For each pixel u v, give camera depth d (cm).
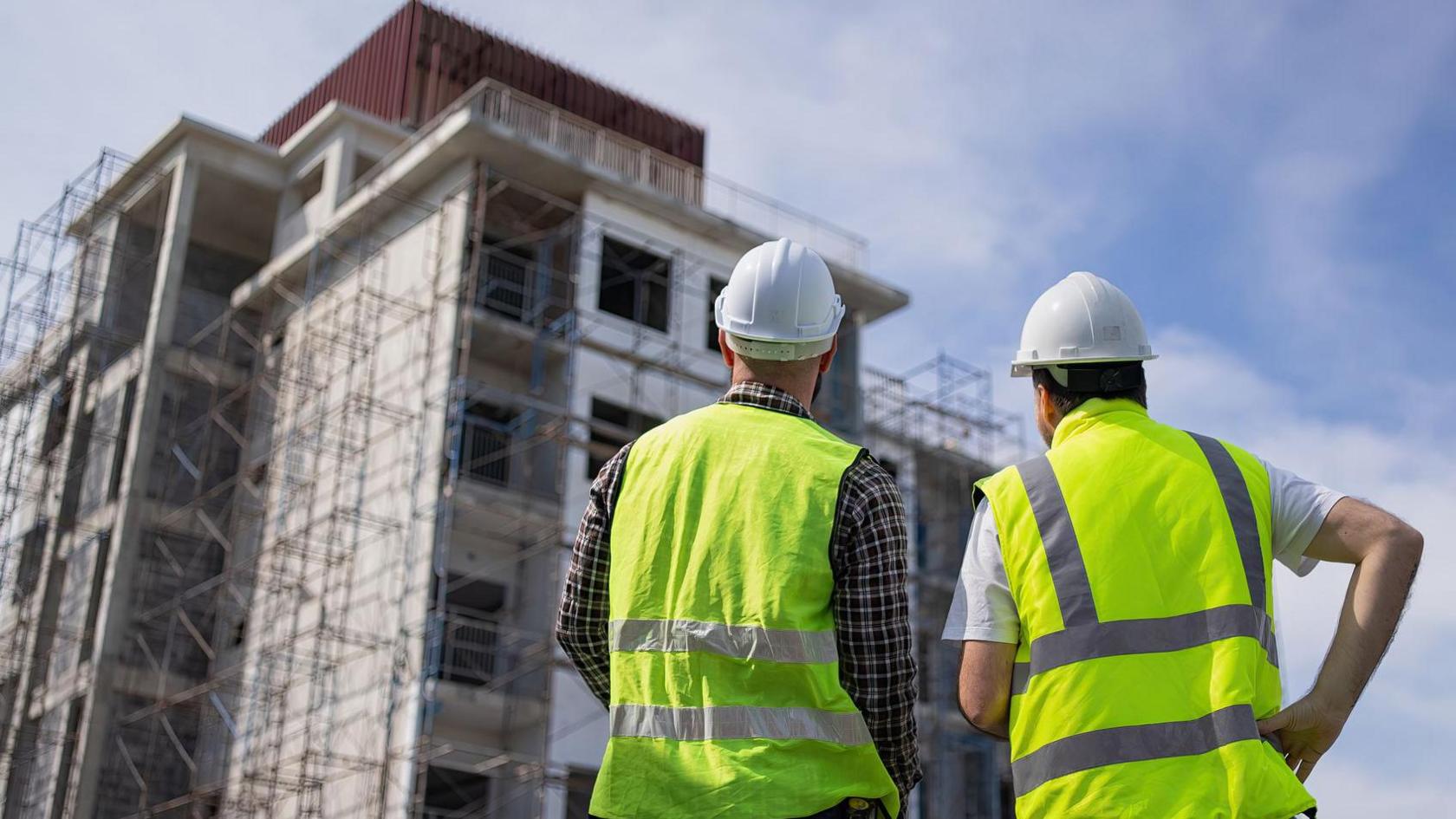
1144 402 379
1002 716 347
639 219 2986
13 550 3072
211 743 2844
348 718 2527
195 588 2870
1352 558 339
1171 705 328
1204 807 316
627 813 326
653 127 3688
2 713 2950
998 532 354
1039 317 389
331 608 2667
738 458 348
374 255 2980
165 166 3173
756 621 327
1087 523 347
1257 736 320
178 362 3044
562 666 2477
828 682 325
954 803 3450
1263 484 350
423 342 2731
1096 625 337
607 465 370
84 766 2686
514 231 3038
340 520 2725
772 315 369
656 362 2819
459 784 2555
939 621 3494
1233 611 333
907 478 3503
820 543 330
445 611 2483
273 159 3209
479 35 3488
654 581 344
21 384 3116
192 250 3291
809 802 315
